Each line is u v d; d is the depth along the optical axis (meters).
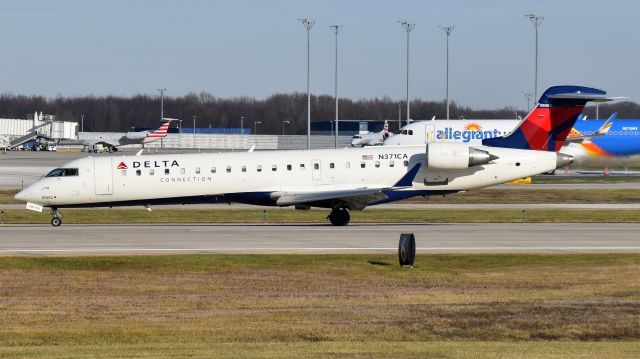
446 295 105.75
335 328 86.88
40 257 134.88
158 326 87.81
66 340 81.88
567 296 105.38
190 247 148.38
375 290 109.50
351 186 191.88
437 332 85.44
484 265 131.25
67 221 199.88
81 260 132.38
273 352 73.88
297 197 186.38
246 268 126.81
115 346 77.69
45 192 188.12
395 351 74.44
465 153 188.12
